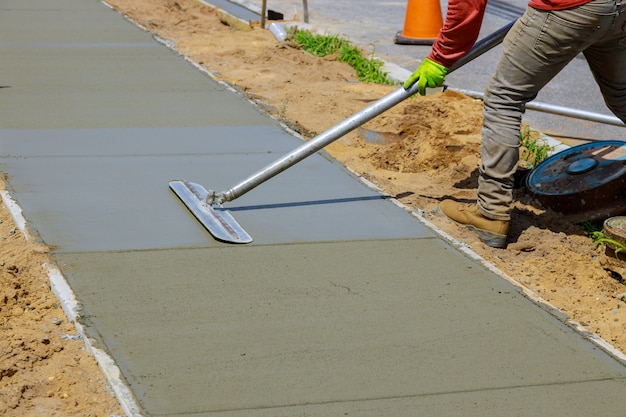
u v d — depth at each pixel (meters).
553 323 4.87
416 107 8.55
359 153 7.92
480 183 5.98
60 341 4.55
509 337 4.70
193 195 6.33
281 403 4.04
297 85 10.48
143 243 5.61
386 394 4.14
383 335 4.66
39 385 4.17
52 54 11.15
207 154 7.39
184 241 5.67
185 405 3.99
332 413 3.97
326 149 7.98
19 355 4.39
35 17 13.87
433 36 13.56
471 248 5.89
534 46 5.57
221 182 6.73
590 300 5.33
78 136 7.73
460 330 4.74
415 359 4.45
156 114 8.56
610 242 5.70
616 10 5.41
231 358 4.39
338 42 12.75
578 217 6.42
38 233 5.69
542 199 6.62
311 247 5.66
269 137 7.96
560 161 6.99
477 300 5.08
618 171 6.49
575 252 5.92
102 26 13.33
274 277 5.24
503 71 5.74
